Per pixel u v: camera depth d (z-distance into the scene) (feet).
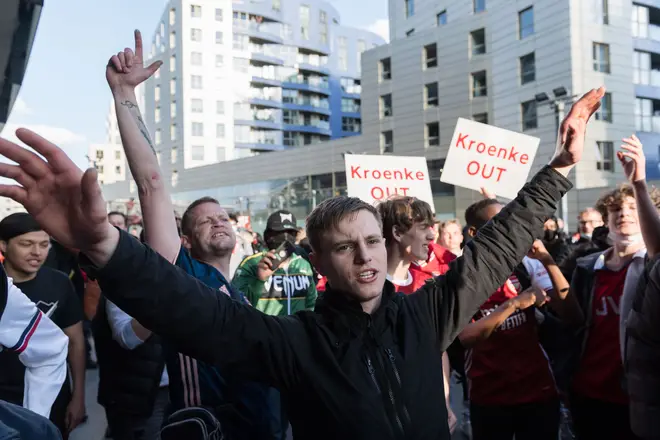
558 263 17.10
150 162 7.43
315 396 5.40
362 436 5.23
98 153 302.86
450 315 6.38
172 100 214.28
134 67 7.43
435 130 112.16
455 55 107.14
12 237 10.32
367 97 125.49
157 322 4.94
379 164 16.93
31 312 7.04
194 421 6.77
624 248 11.09
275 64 234.99
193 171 195.72
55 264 22.44
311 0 245.45
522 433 11.50
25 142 4.02
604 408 11.13
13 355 9.17
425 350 5.87
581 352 11.48
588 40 85.20
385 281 6.37
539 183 7.18
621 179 86.38
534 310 11.69
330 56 252.42
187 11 211.41
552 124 87.04
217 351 5.28
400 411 5.41
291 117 237.66
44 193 4.22
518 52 93.97
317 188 145.07
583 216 23.41
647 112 90.38
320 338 5.58
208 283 9.25
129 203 55.16
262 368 5.50
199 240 9.84
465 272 6.54
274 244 15.03
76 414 11.01
